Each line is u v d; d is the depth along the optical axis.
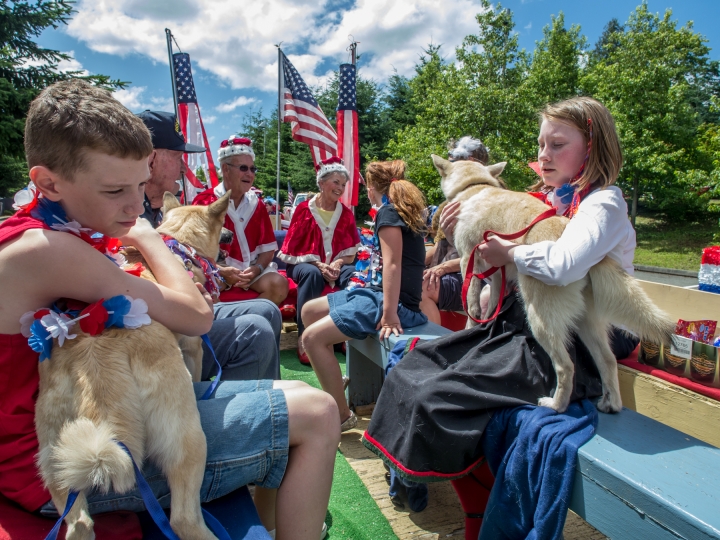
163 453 1.19
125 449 1.08
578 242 1.59
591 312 1.73
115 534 1.20
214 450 1.34
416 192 2.77
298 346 4.07
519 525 1.55
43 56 16.56
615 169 1.81
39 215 1.20
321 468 1.46
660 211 24.80
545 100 17.08
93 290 1.23
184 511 1.17
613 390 1.68
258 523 1.33
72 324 1.18
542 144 1.97
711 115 32.59
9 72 15.38
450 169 2.90
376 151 28.72
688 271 13.87
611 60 20.06
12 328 1.14
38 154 1.12
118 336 1.20
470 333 2.00
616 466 1.29
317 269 4.23
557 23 19.67
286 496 1.43
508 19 15.73
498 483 1.60
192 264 2.05
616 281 1.63
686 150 19.00
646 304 1.58
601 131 1.79
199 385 1.68
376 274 3.07
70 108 1.09
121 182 1.18
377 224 2.75
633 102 18.11
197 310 1.47
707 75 32.78
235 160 3.94
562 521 1.39
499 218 2.17
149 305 1.33
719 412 1.72
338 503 2.24
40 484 1.17
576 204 1.87
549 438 1.46
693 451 1.38
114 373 1.14
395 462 1.77
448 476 1.70
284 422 1.41
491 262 1.88
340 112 7.02
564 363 1.60
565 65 19.70
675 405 1.90
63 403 1.12
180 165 2.97
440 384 1.69
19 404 1.16
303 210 4.55
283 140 33.31
